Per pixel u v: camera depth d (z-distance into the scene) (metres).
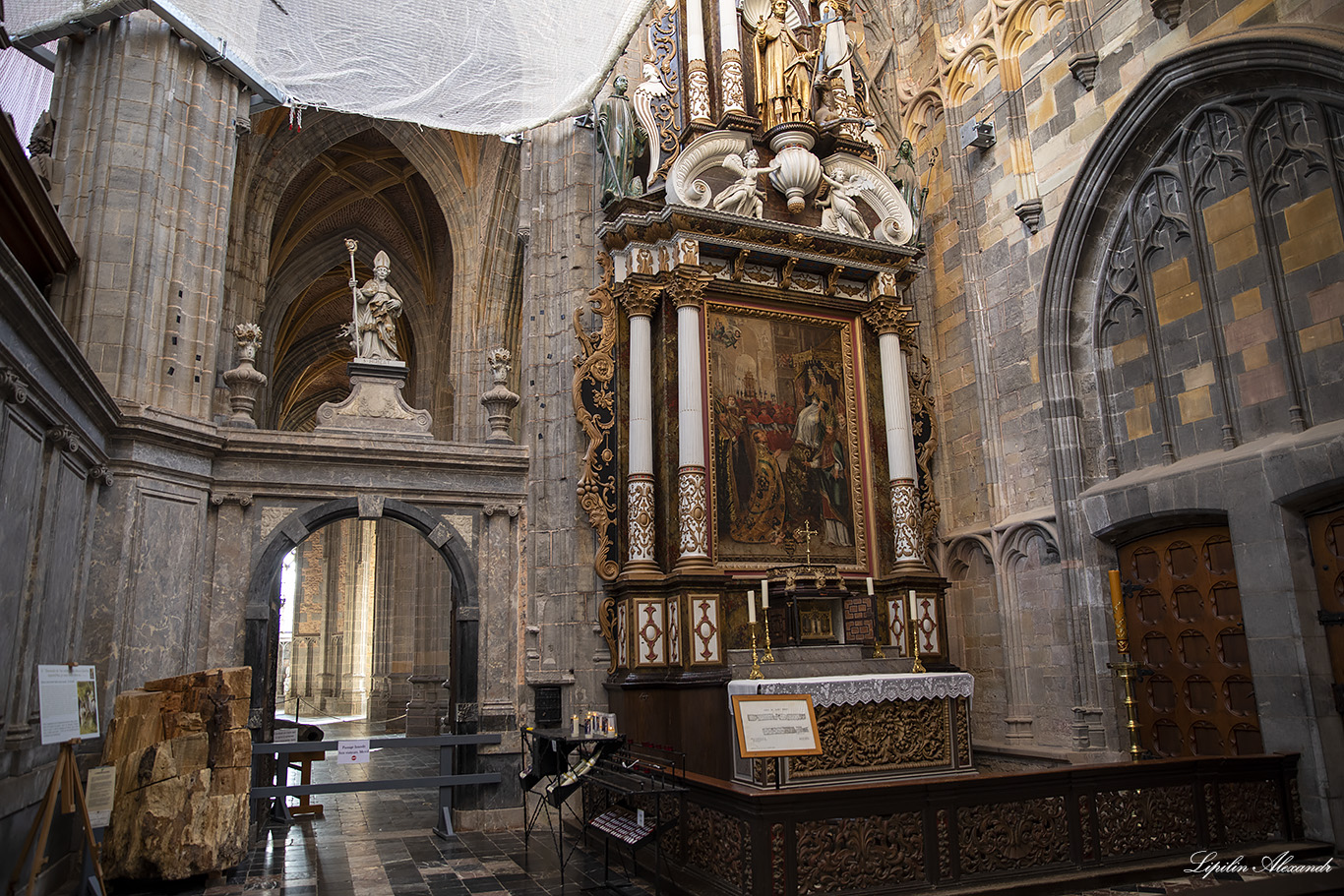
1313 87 9.00
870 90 14.83
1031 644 11.96
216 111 10.95
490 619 11.30
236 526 10.38
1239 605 9.71
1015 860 7.16
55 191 9.88
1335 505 8.80
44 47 10.86
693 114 12.55
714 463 11.49
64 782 6.67
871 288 12.93
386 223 24.11
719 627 10.53
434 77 11.39
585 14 10.98
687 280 11.58
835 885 6.55
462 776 10.30
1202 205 10.27
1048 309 11.84
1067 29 11.84
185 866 7.53
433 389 24.02
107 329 9.50
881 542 12.17
